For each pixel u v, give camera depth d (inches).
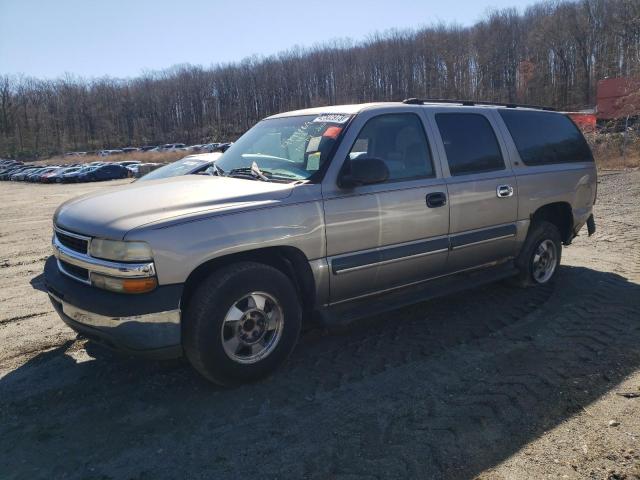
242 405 134.1
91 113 4640.8
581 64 3043.8
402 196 165.9
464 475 105.3
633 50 1978.3
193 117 4677.7
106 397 140.3
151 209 135.0
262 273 140.4
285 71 4173.2
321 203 149.9
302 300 157.6
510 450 112.8
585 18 2957.7
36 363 163.8
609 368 148.4
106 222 131.6
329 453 113.3
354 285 159.9
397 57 3435.0
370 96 3614.7
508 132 206.8
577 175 231.5
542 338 171.6
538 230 216.1
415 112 179.5
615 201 481.4
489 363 154.5
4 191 1288.1
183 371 153.3
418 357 160.1
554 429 120.0
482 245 191.8
